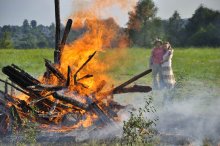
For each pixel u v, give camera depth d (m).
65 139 9.23
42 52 57.72
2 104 9.86
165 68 17.61
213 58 45.38
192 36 95.25
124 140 9.06
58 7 11.32
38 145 8.85
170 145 8.97
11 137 9.24
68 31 11.25
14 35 188.38
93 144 8.91
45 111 10.19
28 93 10.42
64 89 10.01
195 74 24.72
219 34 92.69
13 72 10.23
